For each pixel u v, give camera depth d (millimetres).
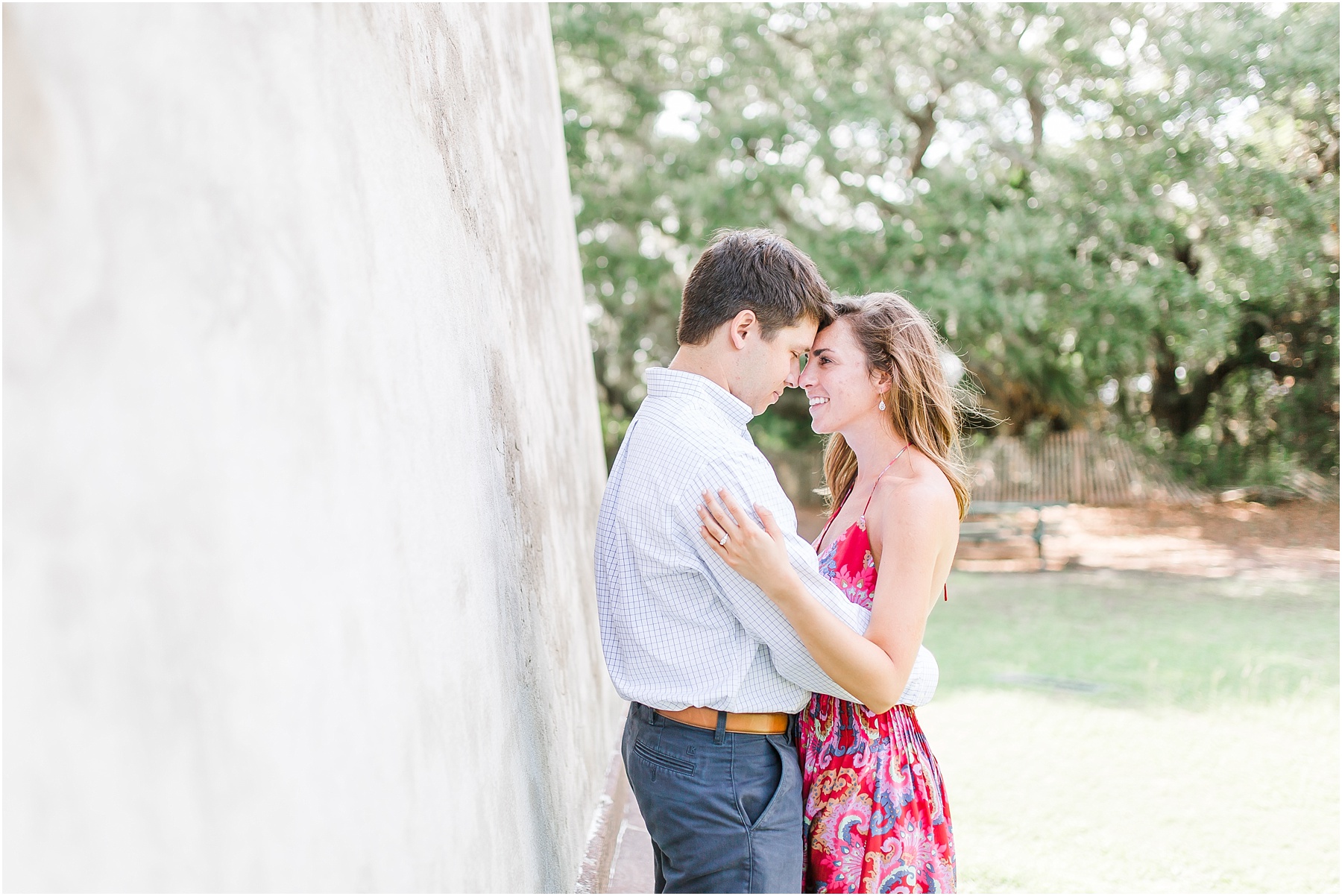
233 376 798
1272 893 3182
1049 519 12672
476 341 1889
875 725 1748
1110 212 11727
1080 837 3646
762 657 1620
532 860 1721
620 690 1657
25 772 532
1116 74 12125
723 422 1658
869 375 1849
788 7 12891
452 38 2139
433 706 1215
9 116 577
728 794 1598
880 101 12320
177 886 637
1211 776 4254
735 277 1671
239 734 734
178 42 789
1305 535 11438
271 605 808
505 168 2812
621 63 13336
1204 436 14352
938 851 1786
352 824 912
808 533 12852
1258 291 12070
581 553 3455
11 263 565
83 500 598
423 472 1326
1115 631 7281
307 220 1017
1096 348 12961
